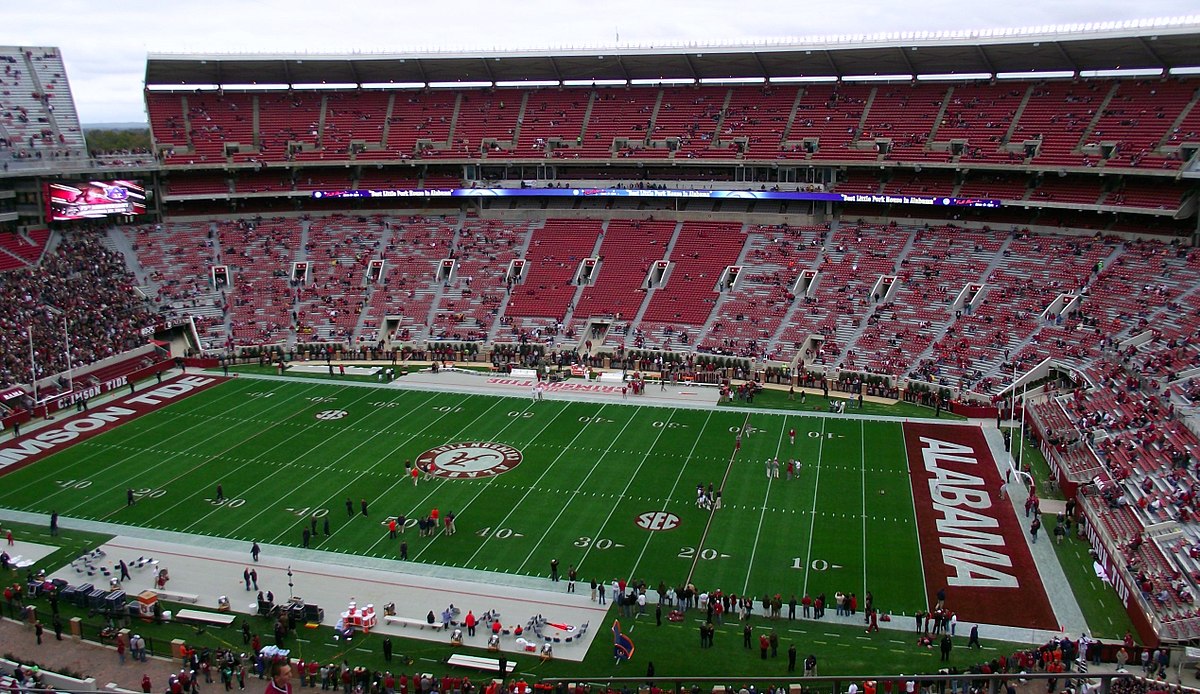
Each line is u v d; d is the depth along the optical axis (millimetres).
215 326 77562
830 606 37656
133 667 33938
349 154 89938
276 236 87625
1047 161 72188
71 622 36000
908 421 59406
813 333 70875
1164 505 41094
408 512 46500
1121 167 68438
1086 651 33250
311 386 68062
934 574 39875
